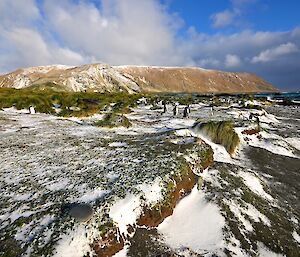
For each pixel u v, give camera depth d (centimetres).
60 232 767
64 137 1914
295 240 988
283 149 2250
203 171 1416
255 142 2356
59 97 4816
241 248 879
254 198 1234
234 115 3816
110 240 787
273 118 4272
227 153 1925
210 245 868
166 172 1168
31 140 1784
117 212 872
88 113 3206
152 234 892
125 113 3816
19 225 803
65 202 920
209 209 1062
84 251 730
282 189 1438
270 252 899
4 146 1608
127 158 1391
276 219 1102
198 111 4331
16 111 3422
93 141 1806
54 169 1233
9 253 694
